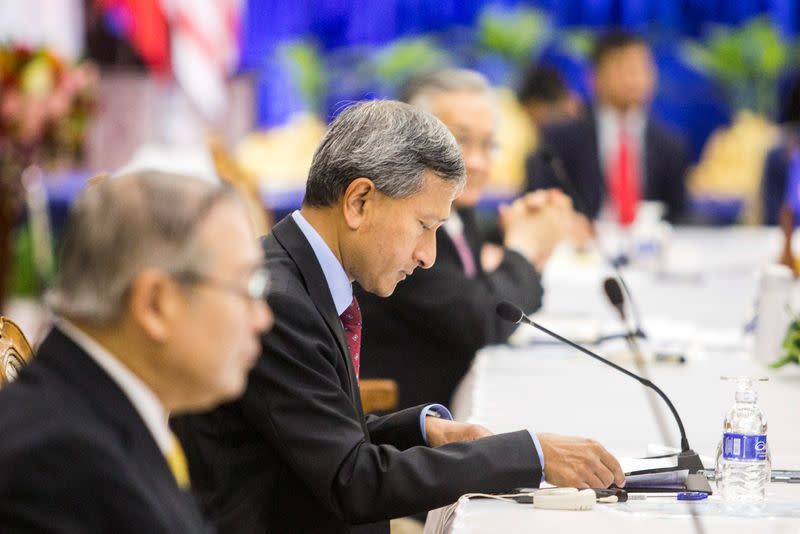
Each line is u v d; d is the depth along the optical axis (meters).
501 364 7.11
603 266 12.12
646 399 6.06
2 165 10.08
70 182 16.00
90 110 10.43
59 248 2.81
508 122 16.72
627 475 4.32
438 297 6.73
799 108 16.09
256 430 4.20
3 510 2.47
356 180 4.25
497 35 19.89
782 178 15.95
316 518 4.25
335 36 21.28
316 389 4.13
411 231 4.30
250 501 4.19
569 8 21.61
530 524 3.79
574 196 8.47
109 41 19.28
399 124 4.27
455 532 3.69
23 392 2.64
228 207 2.74
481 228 11.55
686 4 21.73
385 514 4.05
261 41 21.06
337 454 4.05
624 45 14.60
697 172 18.81
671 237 13.09
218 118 19.61
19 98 9.95
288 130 17.42
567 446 4.20
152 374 2.74
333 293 4.37
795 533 3.70
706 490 4.20
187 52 19.19
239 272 2.72
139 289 2.63
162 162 2.92
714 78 20.81
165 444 2.85
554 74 15.46
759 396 6.14
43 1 18.97
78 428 2.58
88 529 2.52
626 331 7.60
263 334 4.12
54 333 2.76
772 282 6.96
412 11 21.41
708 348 7.71
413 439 4.70
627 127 14.88
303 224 4.38
